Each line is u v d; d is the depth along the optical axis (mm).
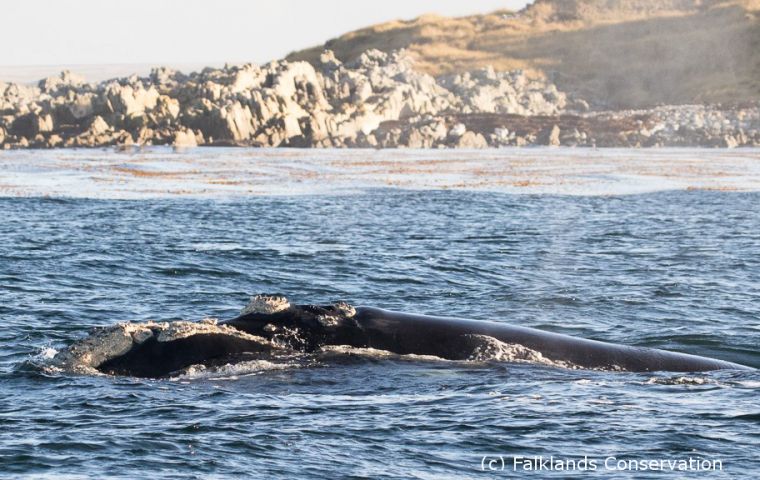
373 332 59000
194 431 49188
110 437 48281
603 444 48000
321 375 56062
